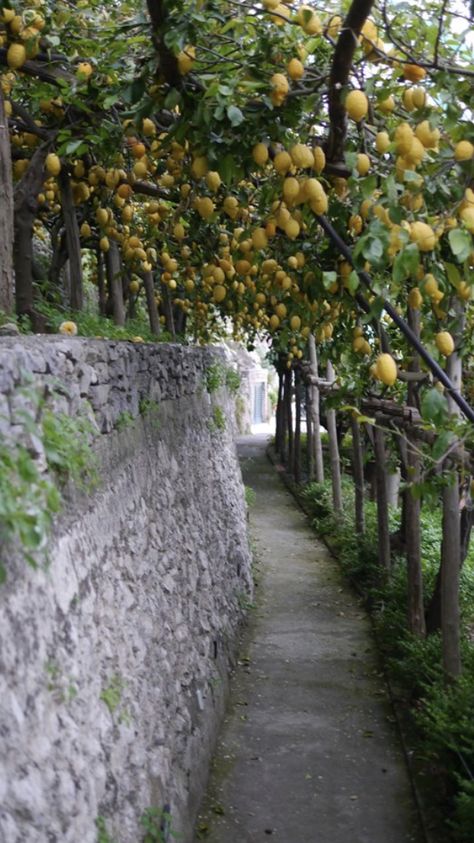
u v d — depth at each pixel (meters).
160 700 4.41
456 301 4.70
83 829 2.80
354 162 3.68
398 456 7.67
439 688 5.59
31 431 2.55
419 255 3.43
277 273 5.01
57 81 4.71
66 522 3.30
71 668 3.01
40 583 2.84
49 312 5.64
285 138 3.91
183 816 4.46
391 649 7.76
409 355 5.79
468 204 3.42
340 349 5.99
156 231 6.27
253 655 8.19
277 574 11.64
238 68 3.87
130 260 6.39
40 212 7.98
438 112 3.65
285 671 7.72
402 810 5.18
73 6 4.80
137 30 4.56
